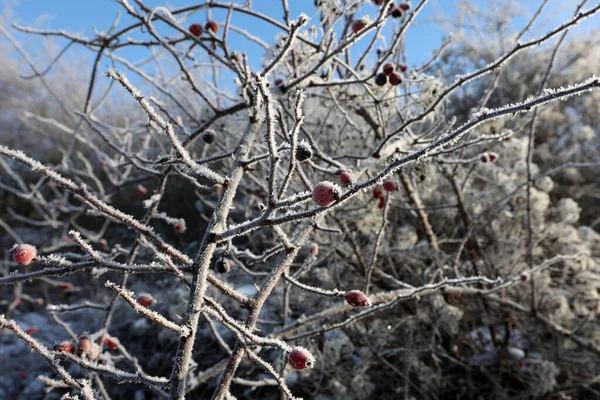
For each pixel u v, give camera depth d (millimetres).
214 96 3287
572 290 3912
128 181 3066
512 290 3590
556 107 6922
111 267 1169
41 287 6566
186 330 1079
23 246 1141
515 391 3295
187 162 1253
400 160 991
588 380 3123
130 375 1146
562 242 4027
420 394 3338
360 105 2885
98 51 2463
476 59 6750
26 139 10367
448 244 3934
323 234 3475
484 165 3918
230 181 1377
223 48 2129
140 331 4613
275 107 1994
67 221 4039
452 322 3020
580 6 1698
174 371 1082
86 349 1512
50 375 4680
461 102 7160
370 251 3279
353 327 3109
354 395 3051
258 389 3500
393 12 2506
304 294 3596
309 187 1925
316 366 3010
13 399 4344
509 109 954
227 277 4246
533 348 3596
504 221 3988
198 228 7172
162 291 4711
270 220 1079
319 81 2443
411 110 2803
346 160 3279
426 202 3994
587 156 6625
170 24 2145
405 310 3414
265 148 3082
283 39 2230
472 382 3365
